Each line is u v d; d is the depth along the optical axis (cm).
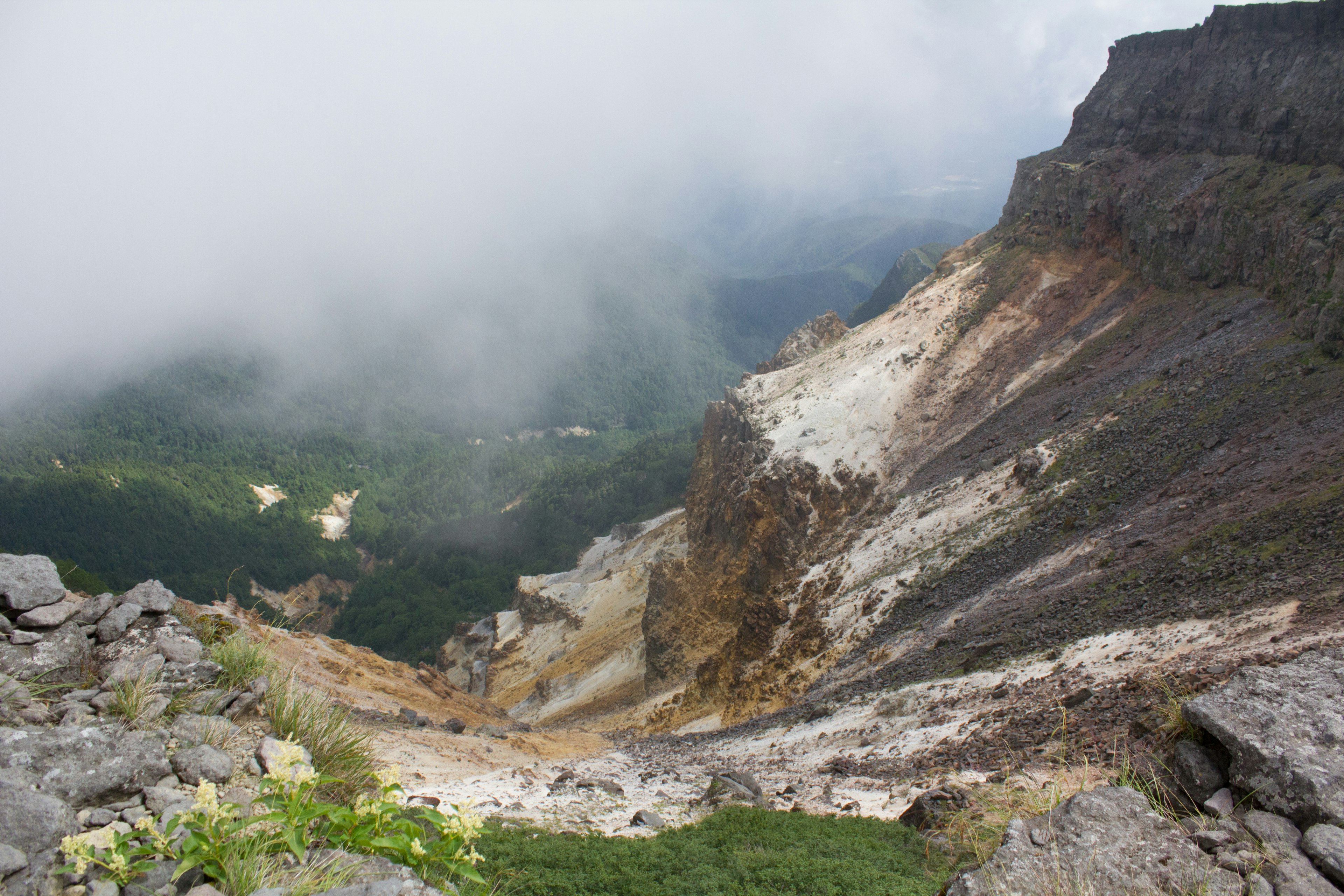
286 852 616
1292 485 3002
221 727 835
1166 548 3148
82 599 929
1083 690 2239
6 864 512
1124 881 568
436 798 1489
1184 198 6094
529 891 1113
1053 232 7719
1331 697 695
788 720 3828
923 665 3566
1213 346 4825
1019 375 6606
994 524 4719
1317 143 5178
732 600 6781
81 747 660
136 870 556
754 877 1223
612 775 2772
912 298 8819
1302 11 5747
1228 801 667
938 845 1330
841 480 6606
